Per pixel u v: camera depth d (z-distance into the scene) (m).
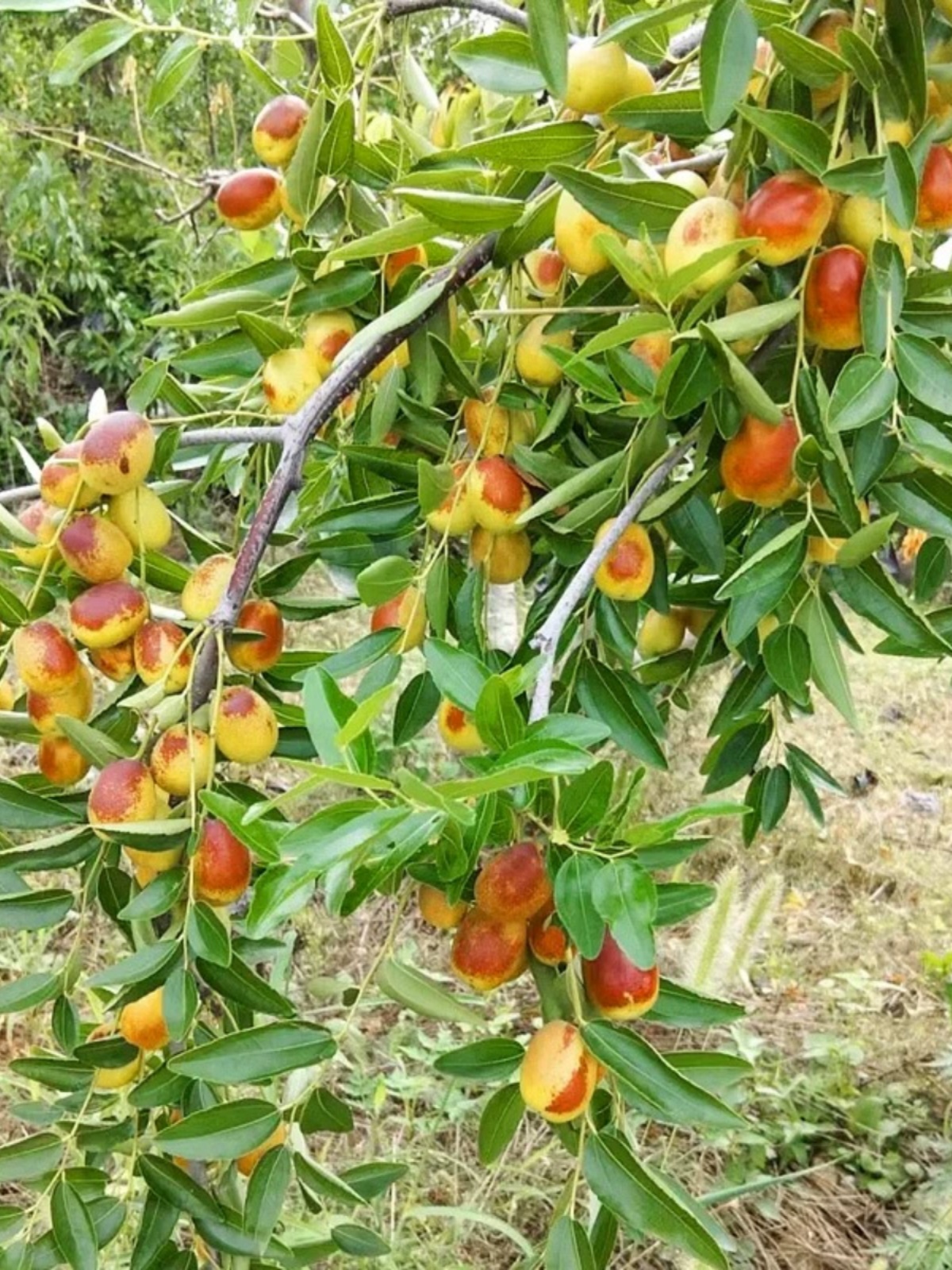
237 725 0.53
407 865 0.48
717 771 0.68
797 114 0.47
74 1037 0.58
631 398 0.57
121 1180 0.80
